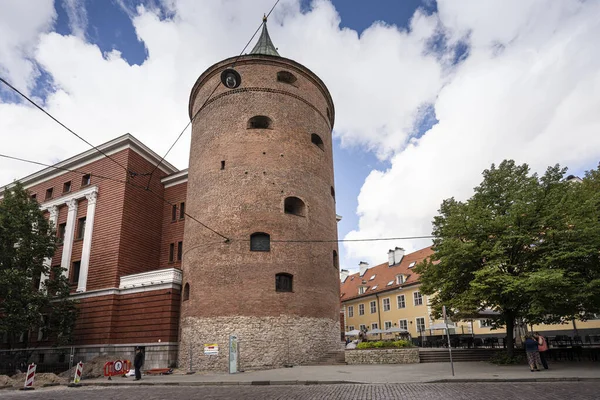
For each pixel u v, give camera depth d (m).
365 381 15.04
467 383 14.05
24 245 28.00
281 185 26.14
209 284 24.28
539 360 17.31
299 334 23.59
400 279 50.50
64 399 13.66
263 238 25.03
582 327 31.91
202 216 26.31
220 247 24.75
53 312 28.75
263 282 23.77
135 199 32.97
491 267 18.73
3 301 27.02
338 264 29.02
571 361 20.33
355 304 58.75
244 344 22.56
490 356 23.00
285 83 28.78
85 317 29.70
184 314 25.33
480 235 20.17
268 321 23.11
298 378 16.52
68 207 35.16
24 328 26.34
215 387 15.77
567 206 19.00
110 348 27.98
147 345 26.61
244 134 27.02
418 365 20.53
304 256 25.38
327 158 30.08
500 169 22.19
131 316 28.16
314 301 24.92
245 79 28.38
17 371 25.17
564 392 11.45
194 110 31.31
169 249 34.09
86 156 35.09
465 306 20.03
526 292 18.33
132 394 14.40
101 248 31.58
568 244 17.95
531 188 19.88
